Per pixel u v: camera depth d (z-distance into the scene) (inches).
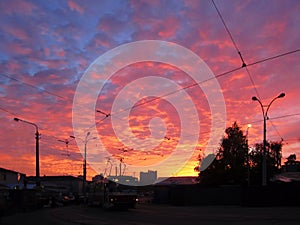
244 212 1154.7
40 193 1877.5
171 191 2267.5
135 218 1027.9
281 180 2241.6
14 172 3201.3
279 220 811.4
